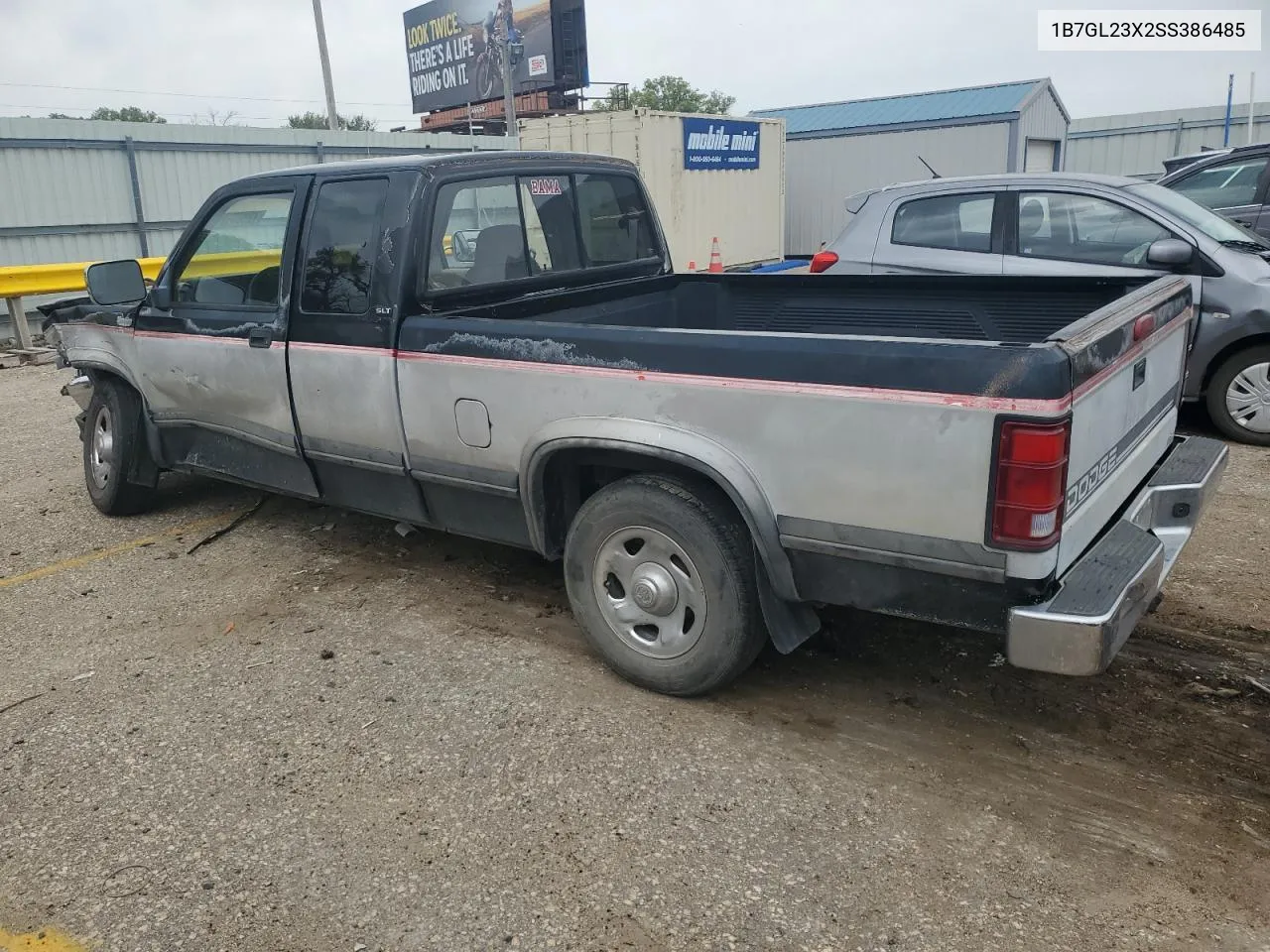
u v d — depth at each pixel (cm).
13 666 403
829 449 293
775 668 383
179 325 486
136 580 488
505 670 385
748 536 331
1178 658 379
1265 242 670
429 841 289
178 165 1612
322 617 439
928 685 368
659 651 355
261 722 354
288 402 442
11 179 1441
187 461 529
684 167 1593
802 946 246
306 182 424
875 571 301
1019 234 670
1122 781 308
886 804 300
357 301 406
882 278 455
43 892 274
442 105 4331
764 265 1783
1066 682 366
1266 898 259
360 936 254
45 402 929
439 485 404
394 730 346
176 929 258
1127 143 2291
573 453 361
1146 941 245
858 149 1927
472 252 418
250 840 292
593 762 324
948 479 274
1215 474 364
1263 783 305
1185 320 380
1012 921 253
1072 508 279
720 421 313
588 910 260
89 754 338
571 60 3709
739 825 292
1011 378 259
